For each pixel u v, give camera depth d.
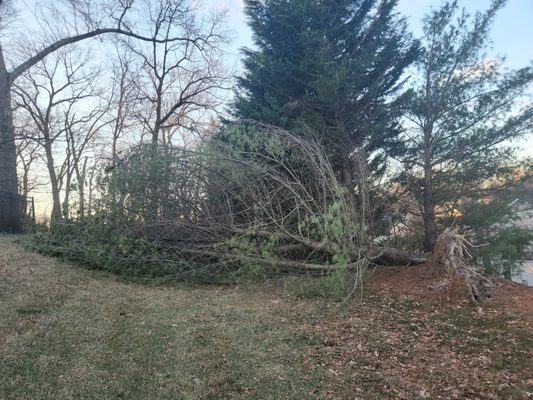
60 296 6.13
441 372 4.25
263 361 4.43
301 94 11.50
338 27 10.94
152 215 8.26
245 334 5.15
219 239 8.00
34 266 7.93
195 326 5.35
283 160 8.46
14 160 19.31
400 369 4.32
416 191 11.09
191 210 8.14
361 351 4.75
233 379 4.02
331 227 6.68
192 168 8.23
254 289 7.69
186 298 6.80
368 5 11.72
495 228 8.90
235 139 8.80
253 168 7.88
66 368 3.95
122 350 4.46
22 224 16.64
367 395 3.81
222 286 8.02
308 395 3.79
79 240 8.63
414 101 10.48
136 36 22.44
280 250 7.95
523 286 7.14
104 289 6.89
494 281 7.24
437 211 10.71
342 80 9.71
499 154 9.85
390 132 11.09
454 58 10.05
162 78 23.72
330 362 4.46
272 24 11.86
